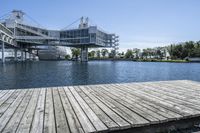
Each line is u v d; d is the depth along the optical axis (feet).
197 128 14.82
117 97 20.65
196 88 26.22
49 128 11.93
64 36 281.33
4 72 101.86
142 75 95.61
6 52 393.91
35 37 247.09
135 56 438.40
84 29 263.70
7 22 238.27
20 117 13.92
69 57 446.60
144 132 13.28
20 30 256.11
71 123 12.75
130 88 26.40
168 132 13.96
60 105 17.25
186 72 114.62
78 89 25.61
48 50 392.88
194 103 18.10
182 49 348.79
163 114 14.64
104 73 105.19
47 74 95.14
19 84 61.05
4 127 12.03
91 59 447.83
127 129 12.73
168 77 87.76
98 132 11.66
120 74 100.12
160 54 407.23
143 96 21.16
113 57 424.46
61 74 96.37
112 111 15.42
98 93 22.84
